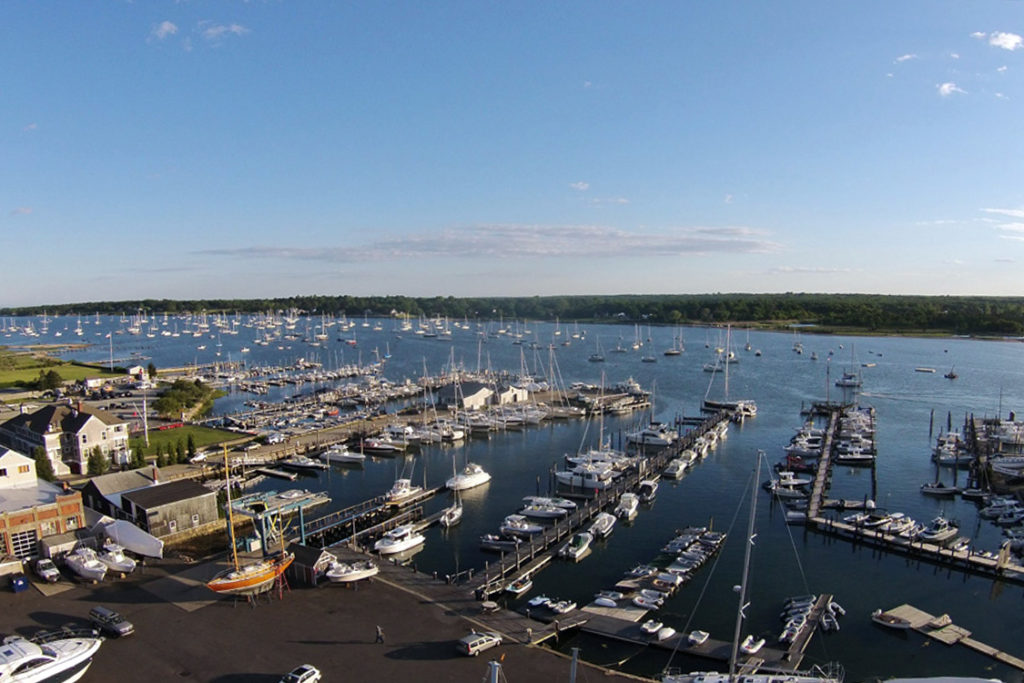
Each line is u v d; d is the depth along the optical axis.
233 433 138.12
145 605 54.44
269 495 93.81
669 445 129.38
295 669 42.88
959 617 61.69
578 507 91.06
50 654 43.00
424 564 73.19
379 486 106.19
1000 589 67.44
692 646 53.59
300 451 124.44
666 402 182.12
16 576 57.22
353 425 146.88
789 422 154.50
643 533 83.06
